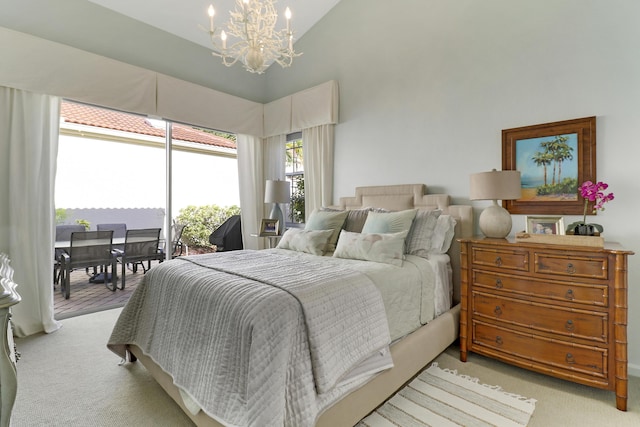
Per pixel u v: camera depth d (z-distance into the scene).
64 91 2.91
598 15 2.17
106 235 3.62
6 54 2.63
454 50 2.88
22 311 2.67
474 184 2.31
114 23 3.34
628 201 2.07
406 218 2.49
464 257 2.26
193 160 4.77
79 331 2.76
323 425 1.31
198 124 3.94
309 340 1.33
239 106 4.38
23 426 1.55
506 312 2.06
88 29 3.17
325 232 2.79
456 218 2.74
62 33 3.01
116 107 3.25
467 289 2.25
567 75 2.30
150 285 2.03
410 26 3.20
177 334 1.64
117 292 3.80
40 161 2.82
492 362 2.23
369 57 3.54
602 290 1.71
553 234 2.15
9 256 2.68
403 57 3.25
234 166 4.80
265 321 1.26
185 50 3.94
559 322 1.85
